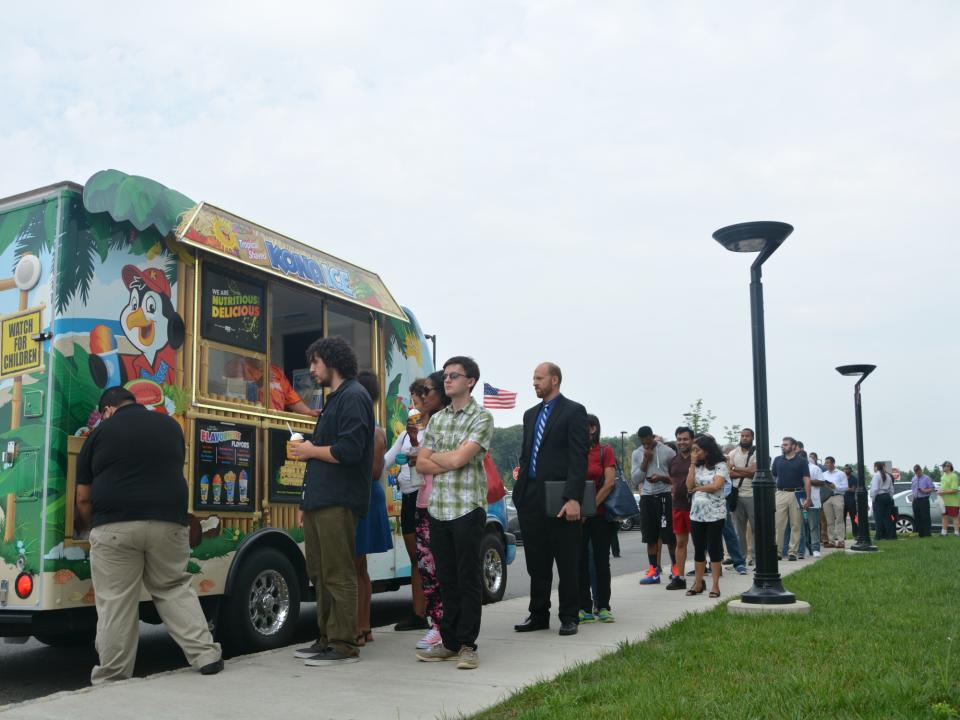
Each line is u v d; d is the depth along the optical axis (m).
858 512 15.51
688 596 9.27
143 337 5.97
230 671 5.48
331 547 5.75
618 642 6.19
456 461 5.66
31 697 5.68
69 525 5.41
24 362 5.61
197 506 6.13
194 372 6.28
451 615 5.82
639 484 11.03
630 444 63.25
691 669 5.09
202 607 6.27
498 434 74.00
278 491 6.90
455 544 5.69
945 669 4.67
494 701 4.65
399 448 7.16
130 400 5.53
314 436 5.90
